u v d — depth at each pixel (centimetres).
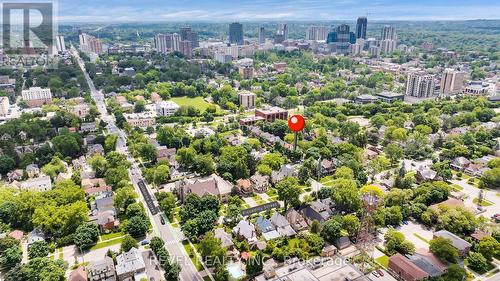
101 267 17938
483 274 18350
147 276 18012
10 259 18800
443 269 18238
